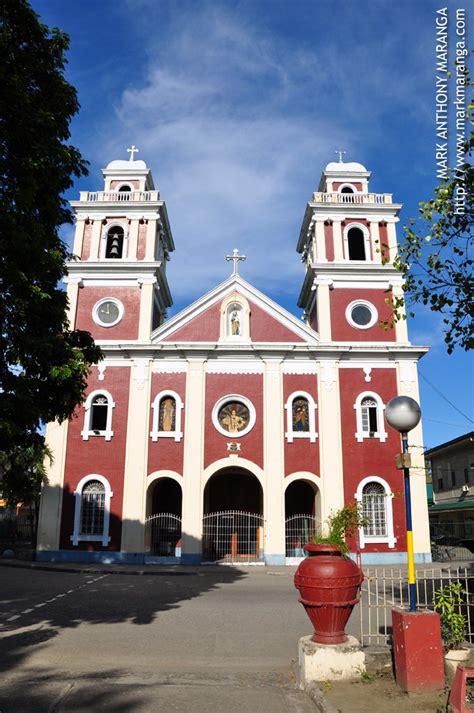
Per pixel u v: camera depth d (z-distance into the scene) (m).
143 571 23.47
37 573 23.23
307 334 29.20
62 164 12.32
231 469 28.80
